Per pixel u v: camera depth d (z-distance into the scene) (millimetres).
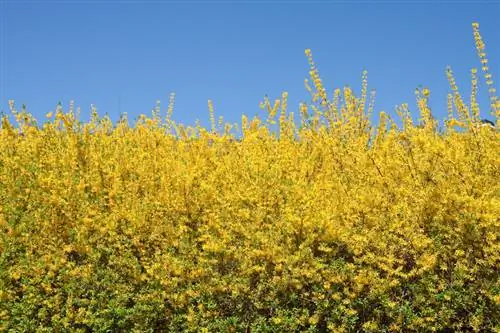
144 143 7352
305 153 6734
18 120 7516
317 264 5301
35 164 6684
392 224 5426
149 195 6238
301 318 5230
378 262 5281
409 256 5473
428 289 5172
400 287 5336
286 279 5340
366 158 6125
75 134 7012
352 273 5312
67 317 5457
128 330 5508
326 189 5926
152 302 5469
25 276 5703
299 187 5773
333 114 7016
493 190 5559
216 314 5387
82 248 5797
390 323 5262
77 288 5648
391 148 6176
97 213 5996
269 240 5520
